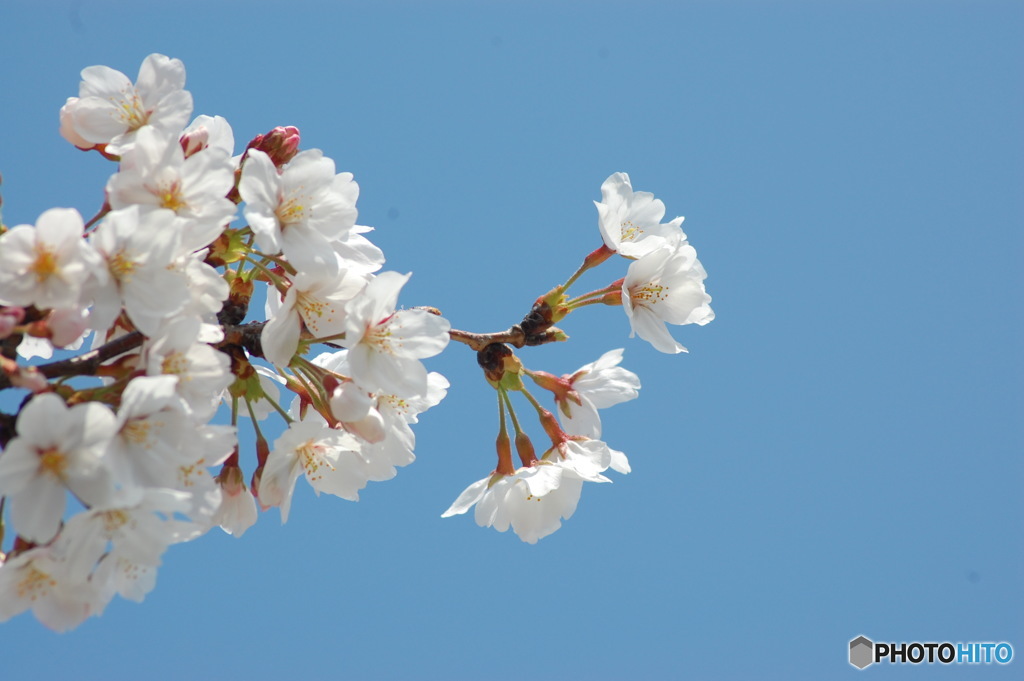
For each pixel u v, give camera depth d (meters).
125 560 3.11
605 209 4.14
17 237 2.90
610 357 4.42
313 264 3.48
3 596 2.99
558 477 3.99
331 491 3.84
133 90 3.78
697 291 4.18
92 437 2.77
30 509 2.77
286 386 4.05
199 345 3.18
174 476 2.95
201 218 3.31
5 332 2.87
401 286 3.49
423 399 4.18
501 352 4.05
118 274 3.10
